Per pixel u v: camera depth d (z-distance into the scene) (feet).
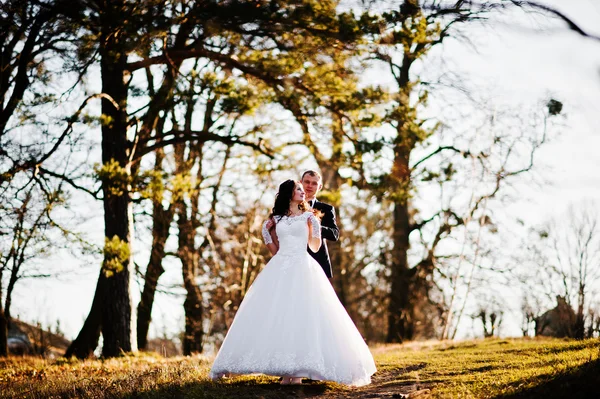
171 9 45.44
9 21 46.93
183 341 80.89
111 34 45.70
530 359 29.99
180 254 73.87
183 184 51.96
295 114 54.39
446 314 86.58
